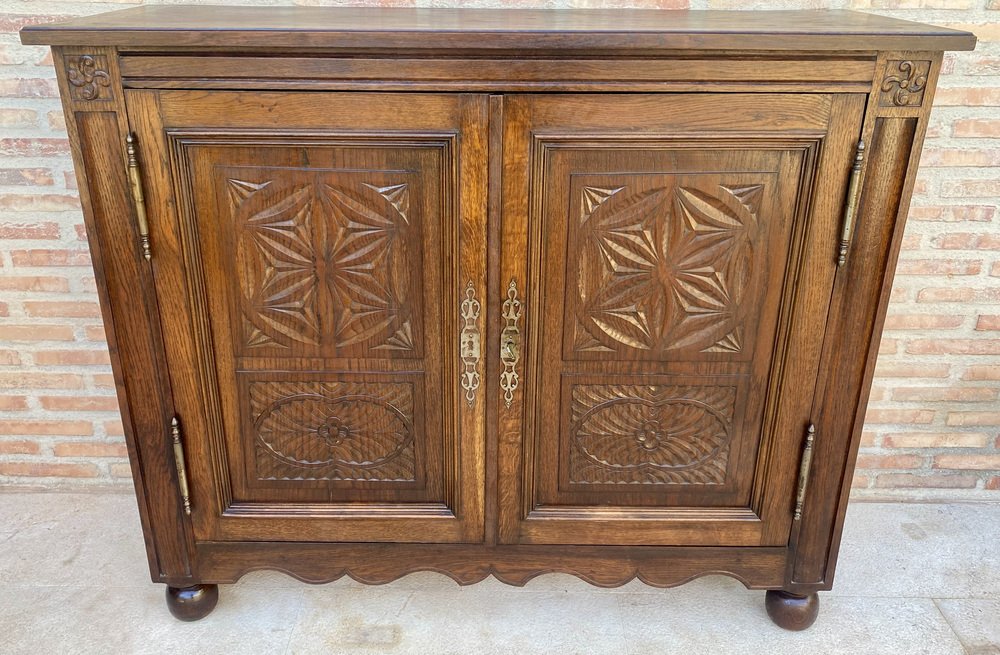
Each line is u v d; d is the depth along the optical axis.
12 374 2.07
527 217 1.35
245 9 1.71
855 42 1.22
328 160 1.33
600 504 1.58
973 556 1.94
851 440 1.51
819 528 1.58
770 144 1.31
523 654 1.63
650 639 1.68
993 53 1.80
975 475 2.15
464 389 1.46
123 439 2.14
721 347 1.46
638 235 1.38
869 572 1.88
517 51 1.25
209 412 1.49
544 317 1.43
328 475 1.56
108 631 1.67
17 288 1.99
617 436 1.53
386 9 1.76
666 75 1.27
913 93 1.28
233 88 1.27
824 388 1.47
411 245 1.39
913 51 1.25
